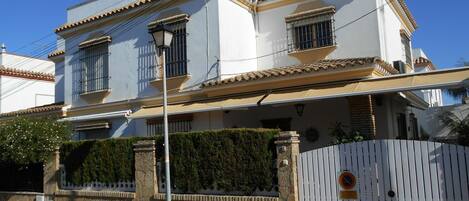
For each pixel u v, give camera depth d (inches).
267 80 675.4
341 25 772.6
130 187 621.3
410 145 436.8
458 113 1007.0
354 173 460.8
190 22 785.6
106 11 949.8
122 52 866.1
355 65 606.9
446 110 1025.5
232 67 770.8
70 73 953.5
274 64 828.6
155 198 577.3
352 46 758.5
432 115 1035.9
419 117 1003.9
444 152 419.2
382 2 776.3
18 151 681.6
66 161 695.1
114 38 881.5
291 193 475.2
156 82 805.2
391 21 829.8
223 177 535.2
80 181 673.0
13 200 733.3
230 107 658.2
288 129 746.2
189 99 768.9
